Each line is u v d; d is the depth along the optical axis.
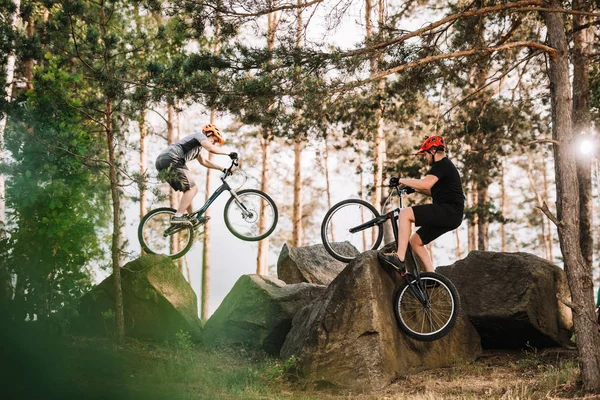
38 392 7.59
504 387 8.56
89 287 11.46
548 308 10.88
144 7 11.62
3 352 8.62
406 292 9.69
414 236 8.71
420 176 20.00
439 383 8.82
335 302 9.38
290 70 10.34
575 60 14.91
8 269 10.58
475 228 26.38
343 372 8.87
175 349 11.09
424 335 8.77
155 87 10.74
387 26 10.98
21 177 10.52
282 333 11.43
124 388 8.11
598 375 8.05
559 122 9.05
